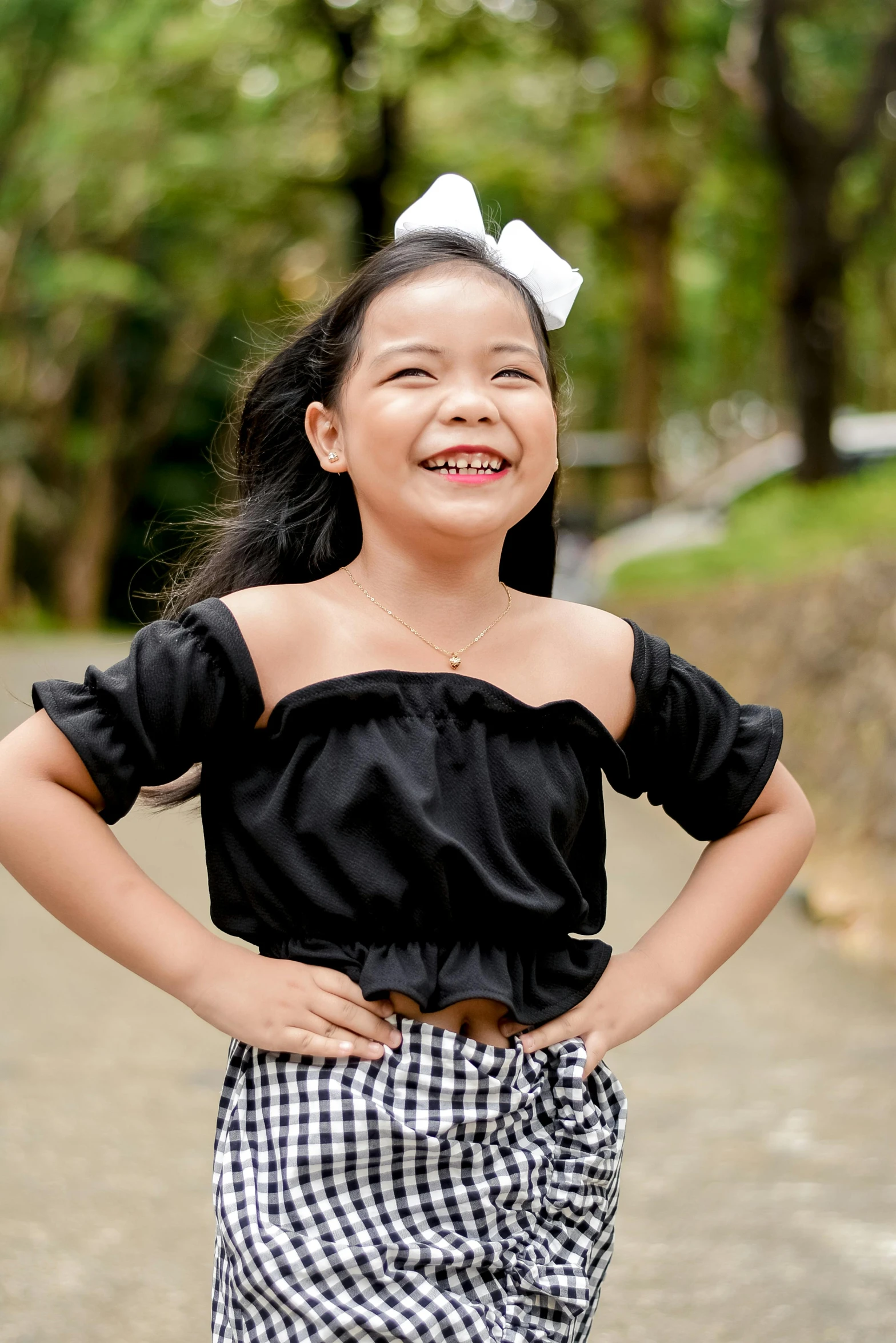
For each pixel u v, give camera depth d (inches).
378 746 68.4
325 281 95.2
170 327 971.3
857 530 370.3
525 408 71.7
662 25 565.3
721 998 187.3
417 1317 64.7
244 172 702.5
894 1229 123.6
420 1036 68.0
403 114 590.2
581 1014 71.9
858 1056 165.9
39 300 867.4
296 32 586.6
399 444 70.7
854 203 506.9
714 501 569.3
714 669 373.4
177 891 226.8
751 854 78.4
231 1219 67.1
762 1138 142.9
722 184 629.9
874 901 221.6
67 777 69.2
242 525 83.4
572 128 652.1
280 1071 68.8
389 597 73.7
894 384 1022.4
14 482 935.7
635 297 660.7
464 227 83.6
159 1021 175.6
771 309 722.2
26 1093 150.0
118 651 581.9
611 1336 105.9
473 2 570.9
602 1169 70.9
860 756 264.5
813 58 485.4
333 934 68.9
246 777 70.3
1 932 211.3
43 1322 105.8
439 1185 67.5
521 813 69.6
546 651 74.9
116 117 705.6
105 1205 125.7
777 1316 108.9
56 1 622.8
